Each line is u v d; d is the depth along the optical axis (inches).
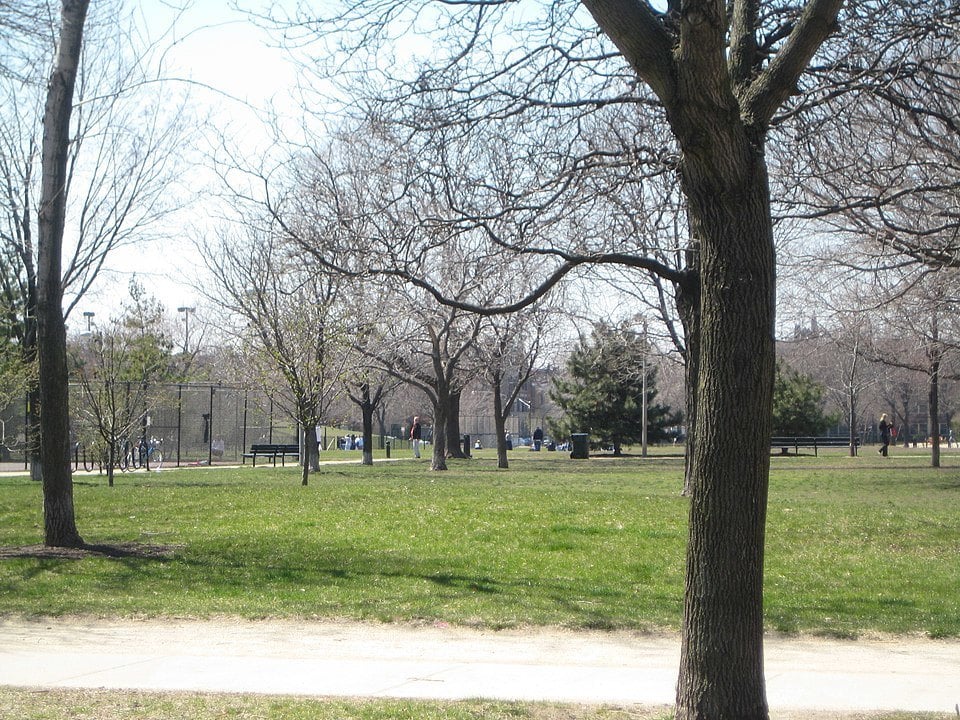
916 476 1267.2
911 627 381.4
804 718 258.1
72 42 553.3
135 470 1353.3
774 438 2103.8
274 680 301.6
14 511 769.6
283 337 1063.0
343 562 524.1
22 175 991.6
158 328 1909.4
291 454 1739.7
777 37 409.7
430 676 308.0
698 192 219.1
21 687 288.5
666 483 1098.7
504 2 401.1
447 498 843.4
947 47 425.7
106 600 424.2
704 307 221.1
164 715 254.5
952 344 1050.7
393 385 1715.1
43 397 569.3
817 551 575.2
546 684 297.7
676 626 380.2
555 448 2864.2
